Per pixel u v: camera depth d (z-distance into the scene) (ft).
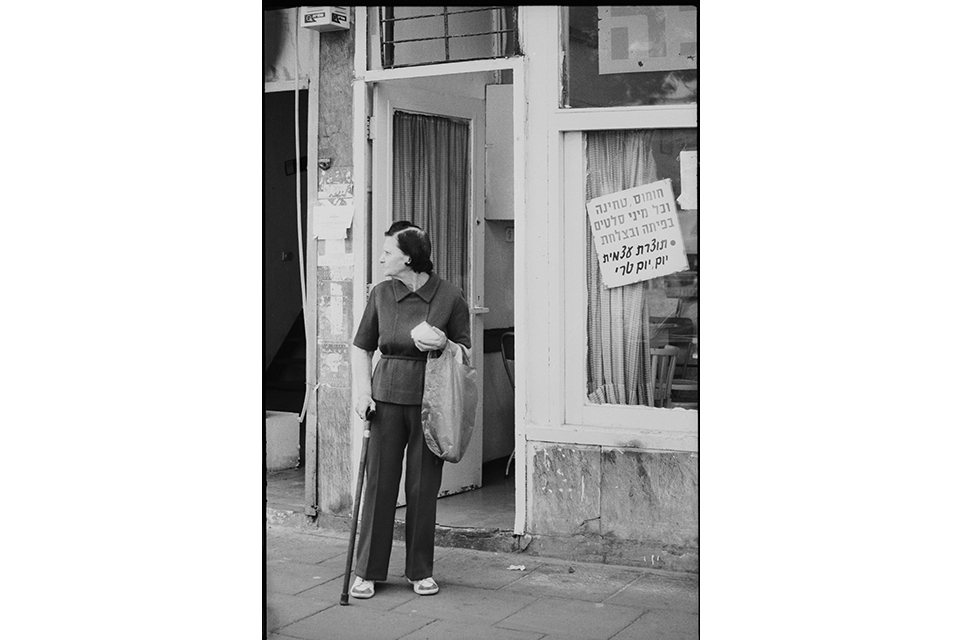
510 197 25.11
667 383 19.35
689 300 19.15
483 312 23.88
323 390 21.85
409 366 17.98
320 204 21.85
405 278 17.94
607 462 19.24
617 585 18.35
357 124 21.36
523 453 19.84
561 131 19.51
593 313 19.66
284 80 23.72
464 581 18.67
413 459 18.08
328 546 21.01
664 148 19.13
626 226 19.38
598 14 19.11
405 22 21.97
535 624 16.67
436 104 22.44
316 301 21.95
